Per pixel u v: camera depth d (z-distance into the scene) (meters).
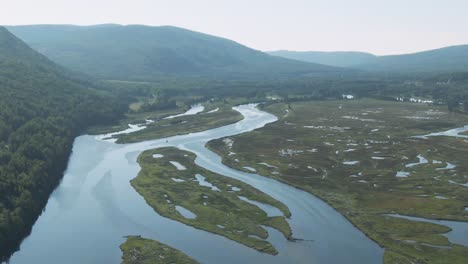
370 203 138.00
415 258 102.12
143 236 115.81
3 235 107.75
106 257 104.69
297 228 120.19
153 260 101.56
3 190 123.50
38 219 127.19
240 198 143.62
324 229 119.81
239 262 101.62
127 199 144.25
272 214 130.38
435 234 114.94
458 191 147.62
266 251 106.56
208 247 109.38
